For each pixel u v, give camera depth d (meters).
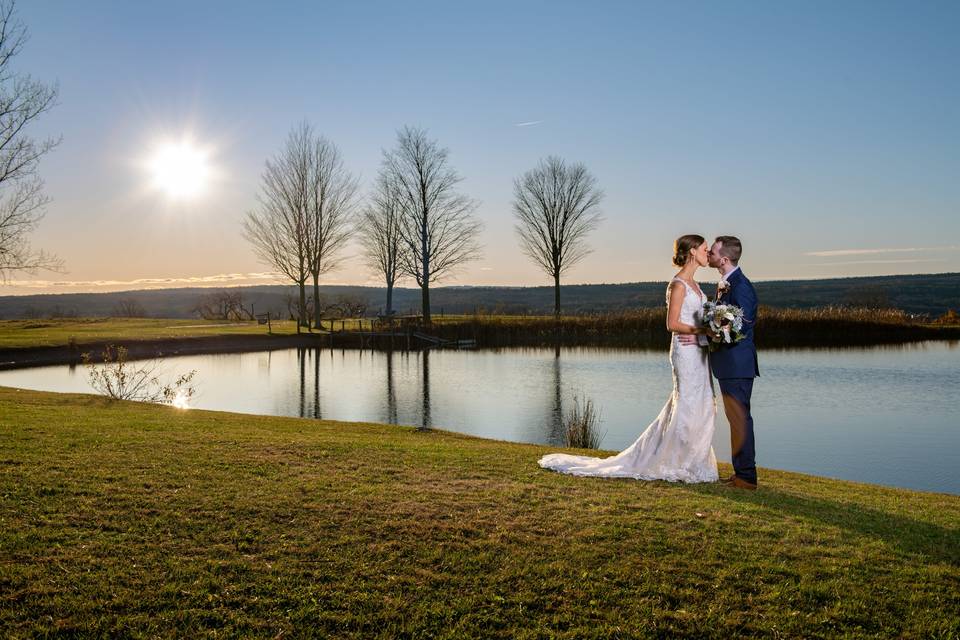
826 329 42.94
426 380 26.75
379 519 5.72
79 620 4.21
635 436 16.03
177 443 8.50
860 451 14.41
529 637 4.18
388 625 4.26
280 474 6.99
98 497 6.07
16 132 24.08
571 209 53.38
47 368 29.84
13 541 5.11
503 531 5.52
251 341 43.22
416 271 54.41
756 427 17.14
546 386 24.84
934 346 38.94
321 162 52.62
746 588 4.71
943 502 7.19
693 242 7.16
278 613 4.35
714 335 6.85
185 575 4.73
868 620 4.35
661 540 5.39
